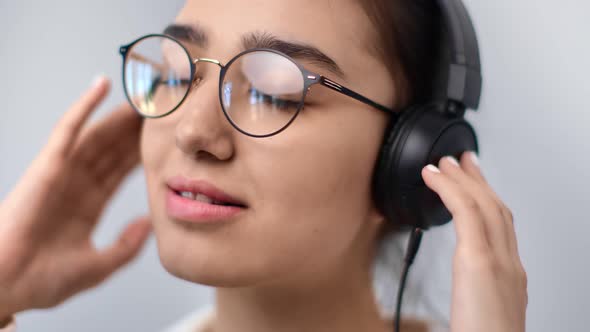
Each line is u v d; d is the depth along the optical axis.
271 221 0.72
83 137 1.11
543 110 1.19
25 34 1.53
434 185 0.76
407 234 1.01
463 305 0.68
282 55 0.71
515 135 1.22
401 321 1.15
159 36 0.79
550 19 1.17
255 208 0.72
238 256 0.73
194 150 0.72
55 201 1.09
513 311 0.69
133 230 1.23
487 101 1.24
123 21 1.56
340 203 0.77
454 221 0.73
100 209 1.17
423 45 0.88
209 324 1.17
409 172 0.77
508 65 1.22
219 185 0.72
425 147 0.77
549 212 1.19
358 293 0.93
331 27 0.75
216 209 0.73
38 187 1.06
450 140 0.80
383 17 0.81
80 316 1.57
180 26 0.79
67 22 1.54
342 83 0.76
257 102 0.72
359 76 0.78
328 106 0.74
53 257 1.10
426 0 0.89
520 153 1.22
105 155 1.15
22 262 1.05
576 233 1.16
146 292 1.61
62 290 1.11
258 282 0.75
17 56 1.53
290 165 0.72
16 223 1.05
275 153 0.71
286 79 0.71
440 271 1.19
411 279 1.16
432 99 0.90
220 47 0.75
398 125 0.80
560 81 1.17
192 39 0.77
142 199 1.58
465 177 0.78
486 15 1.25
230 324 0.92
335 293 0.89
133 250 1.23
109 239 1.56
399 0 0.84
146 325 1.61
